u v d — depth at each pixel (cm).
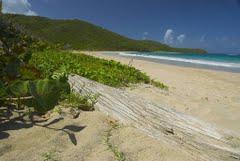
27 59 332
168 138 273
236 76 1467
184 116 343
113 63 957
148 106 349
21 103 254
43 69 486
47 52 789
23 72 307
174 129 300
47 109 227
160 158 229
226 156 264
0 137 229
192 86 967
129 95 383
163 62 2638
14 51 330
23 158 210
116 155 223
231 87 1038
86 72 670
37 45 702
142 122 297
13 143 224
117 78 738
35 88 224
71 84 396
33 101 234
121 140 246
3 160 205
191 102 675
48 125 252
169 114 338
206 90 909
